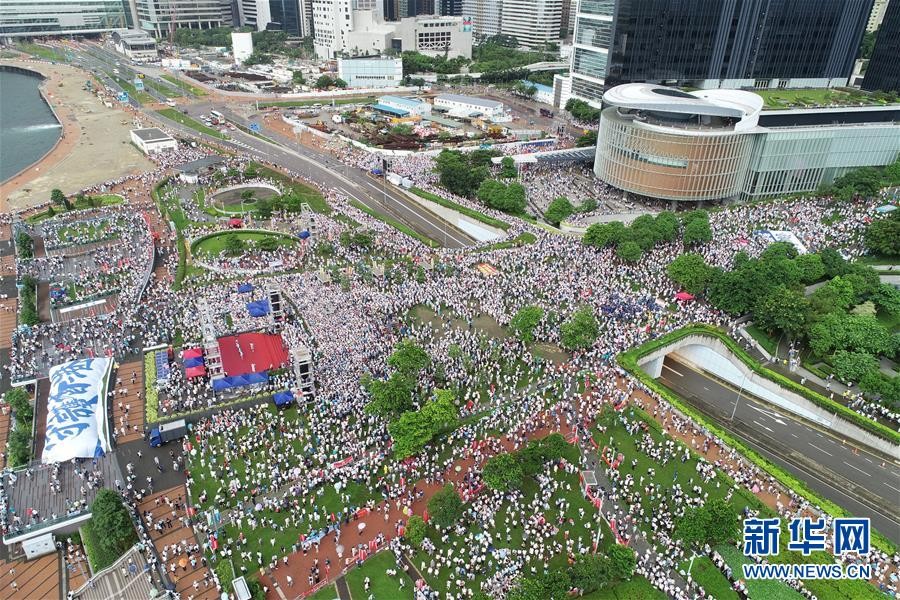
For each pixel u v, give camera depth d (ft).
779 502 288.30
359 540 262.06
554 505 281.13
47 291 453.58
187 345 384.47
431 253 518.78
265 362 371.56
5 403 338.34
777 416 373.20
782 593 243.19
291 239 546.67
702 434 328.08
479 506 276.00
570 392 352.69
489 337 403.34
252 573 245.65
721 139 595.47
